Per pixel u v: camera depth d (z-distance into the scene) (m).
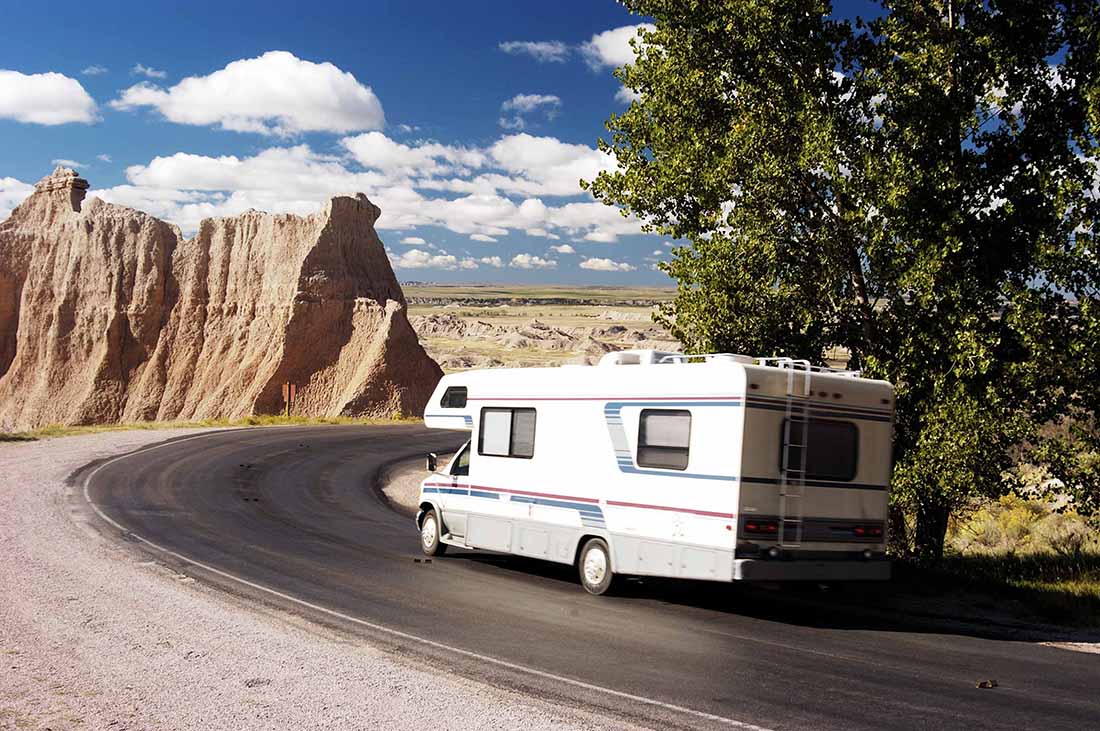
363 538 16.73
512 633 9.77
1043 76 14.44
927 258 13.50
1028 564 14.93
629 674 8.22
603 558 12.37
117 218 76.94
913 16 15.01
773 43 15.24
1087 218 12.77
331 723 6.61
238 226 73.69
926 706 7.41
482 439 14.61
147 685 7.38
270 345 66.06
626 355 12.71
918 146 14.21
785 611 11.76
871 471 11.63
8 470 22.84
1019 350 14.16
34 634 8.80
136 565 12.69
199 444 31.42
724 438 10.89
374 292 68.75
